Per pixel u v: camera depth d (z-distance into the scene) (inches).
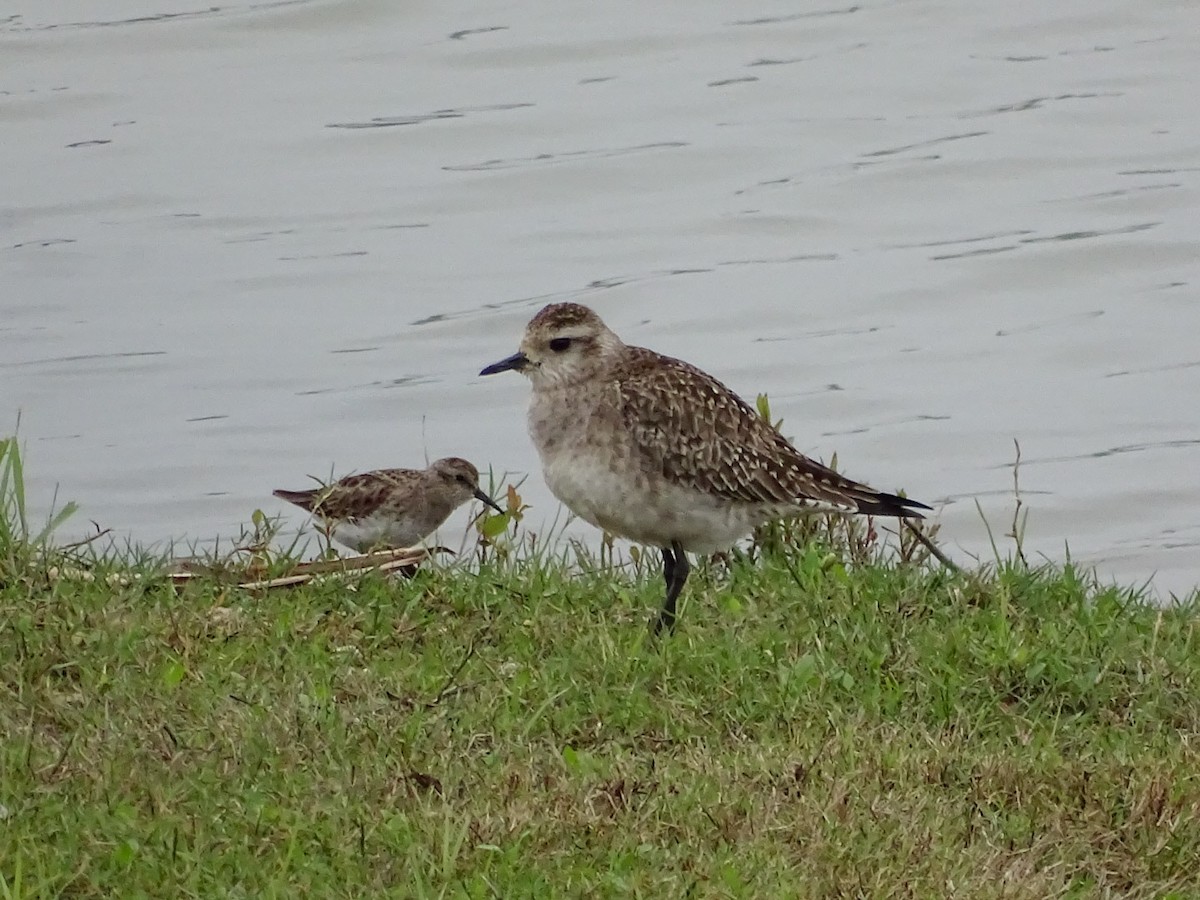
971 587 412.5
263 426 767.1
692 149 1065.5
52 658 347.6
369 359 839.7
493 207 1010.1
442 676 357.4
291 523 649.6
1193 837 315.9
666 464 429.7
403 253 957.2
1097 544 650.8
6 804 296.5
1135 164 1028.5
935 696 364.8
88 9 1241.4
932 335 861.8
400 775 316.5
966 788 331.3
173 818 295.1
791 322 875.4
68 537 633.0
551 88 1151.0
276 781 312.5
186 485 706.8
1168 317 870.4
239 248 964.0
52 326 875.4
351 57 1195.3
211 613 379.2
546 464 444.1
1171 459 721.0
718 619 400.2
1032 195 1002.7
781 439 448.1
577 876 290.0
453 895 281.6
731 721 352.8
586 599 406.6
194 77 1165.7
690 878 290.8
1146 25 1218.0
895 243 959.6
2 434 755.4
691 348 852.0
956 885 295.9
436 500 526.3
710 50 1205.7
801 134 1082.7
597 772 324.8
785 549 454.9
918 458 733.3
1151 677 372.2
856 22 1240.8
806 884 293.3
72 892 278.1
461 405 789.2
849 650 380.2
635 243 965.2
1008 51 1190.9
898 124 1093.8
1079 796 327.9
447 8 1254.9
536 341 439.2
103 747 317.4
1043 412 773.3
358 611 386.6
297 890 279.4
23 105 1118.4
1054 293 904.9
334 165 1062.4
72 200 1016.2
